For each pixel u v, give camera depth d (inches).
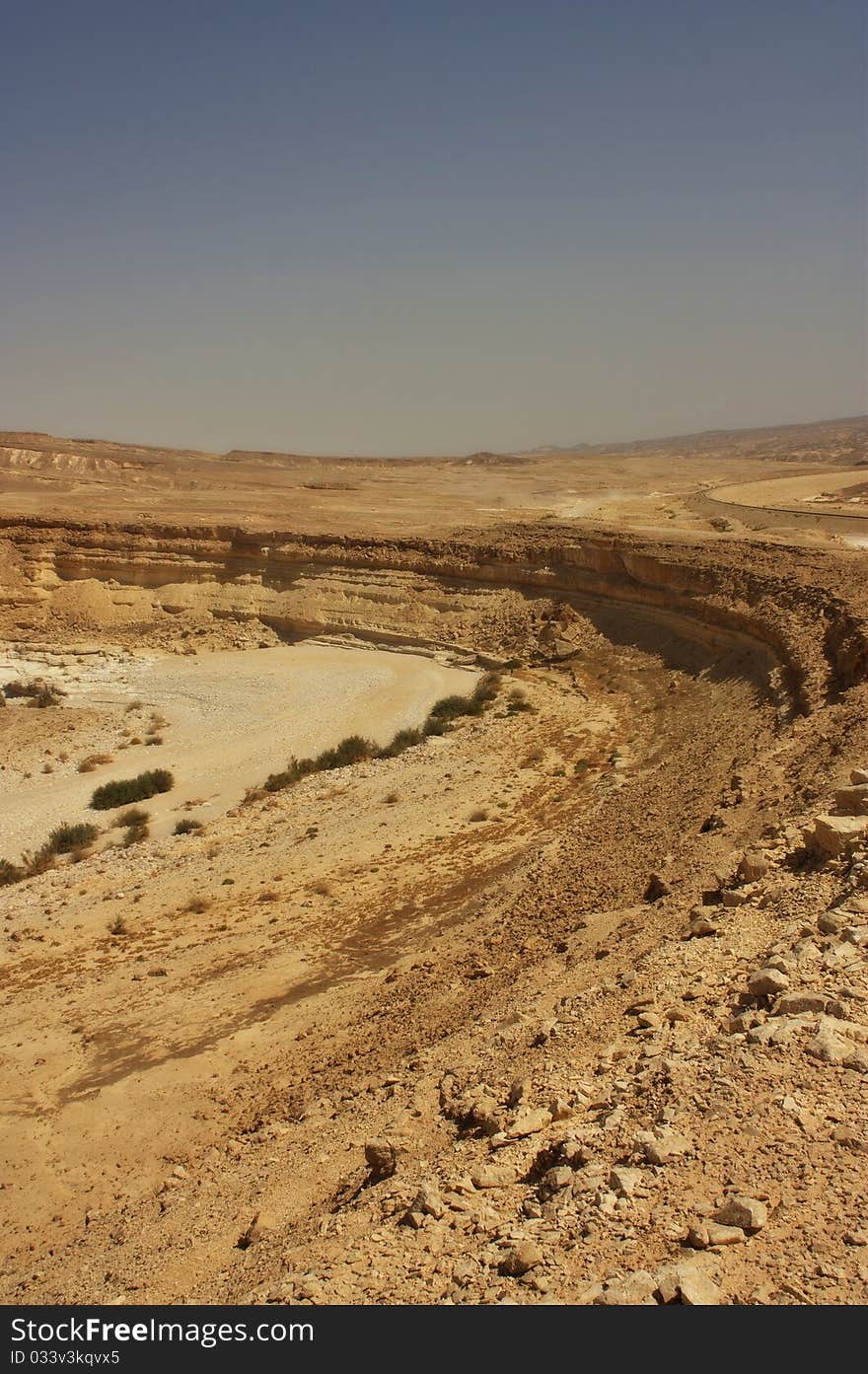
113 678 2233.0
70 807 1378.0
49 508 3764.8
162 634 2655.0
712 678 1429.6
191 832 1196.5
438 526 3031.5
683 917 474.3
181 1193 434.0
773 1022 304.7
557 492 5398.6
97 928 874.1
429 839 990.4
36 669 2389.3
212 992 701.3
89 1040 653.9
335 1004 626.2
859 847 436.1
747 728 1030.4
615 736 1348.4
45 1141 525.7
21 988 767.7
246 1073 560.1
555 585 2180.1
